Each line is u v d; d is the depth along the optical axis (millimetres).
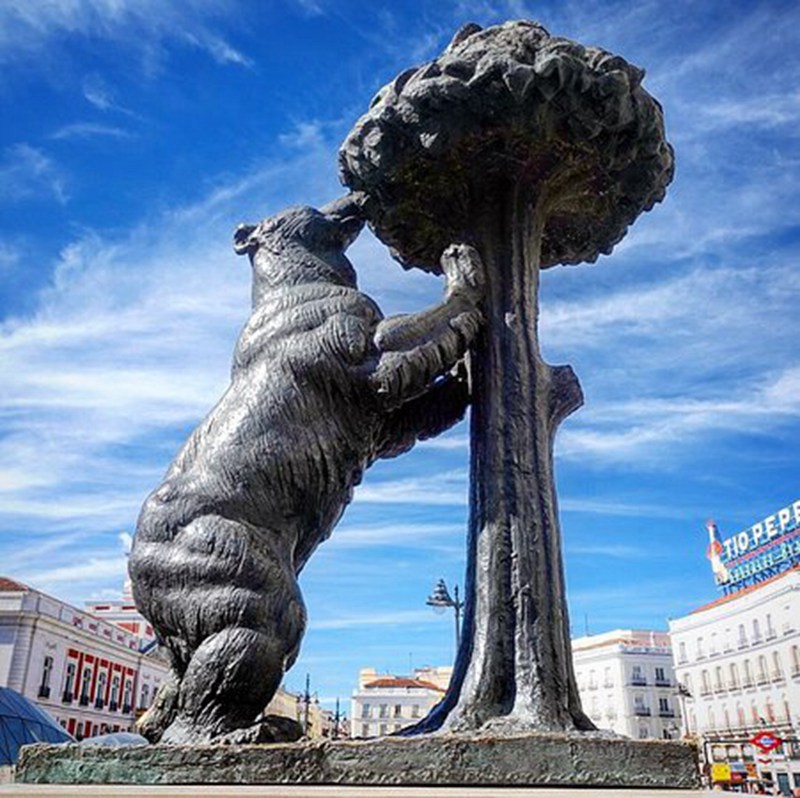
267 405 2352
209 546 2152
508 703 2217
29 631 25812
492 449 2537
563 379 2750
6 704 15234
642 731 42531
